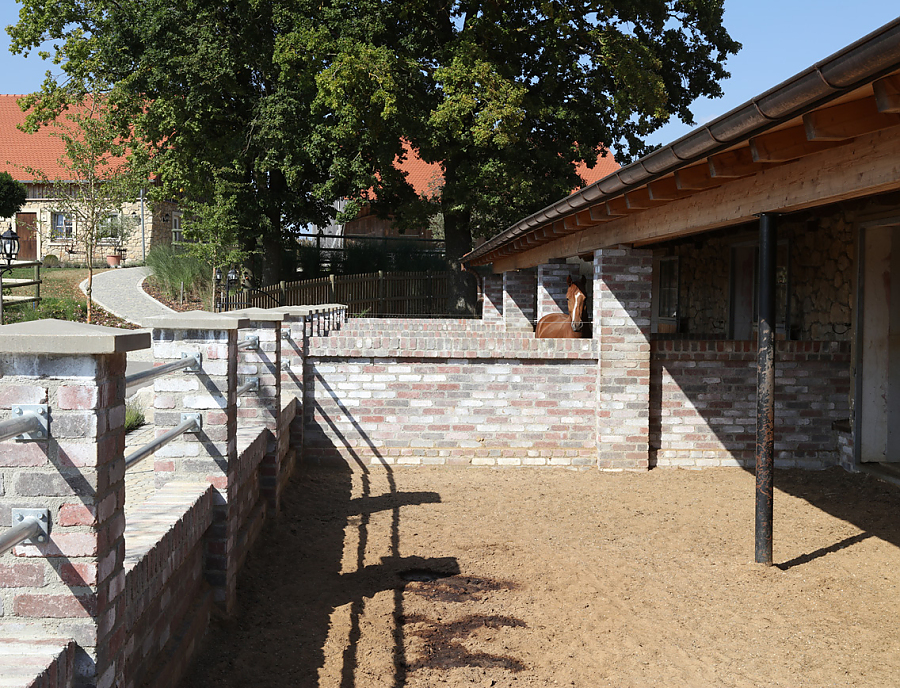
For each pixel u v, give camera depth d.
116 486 2.71
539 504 7.82
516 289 16.55
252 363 6.82
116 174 23.62
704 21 23.55
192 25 22.23
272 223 25.23
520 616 4.97
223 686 3.80
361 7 21.23
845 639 4.70
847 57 3.45
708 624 4.91
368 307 27.12
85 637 2.53
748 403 9.58
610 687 4.07
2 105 41.84
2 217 34.78
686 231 7.19
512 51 22.80
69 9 23.78
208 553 4.58
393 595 5.26
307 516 7.20
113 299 24.53
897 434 9.07
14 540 2.26
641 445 9.38
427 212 23.84
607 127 24.09
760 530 6.02
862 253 8.98
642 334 9.38
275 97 22.33
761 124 4.38
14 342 2.41
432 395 9.52
